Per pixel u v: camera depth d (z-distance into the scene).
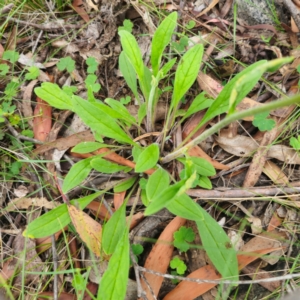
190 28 0.40
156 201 0.21
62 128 0.37
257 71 0.18
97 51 0.40
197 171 0.31
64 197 0.31
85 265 0.32
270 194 0.32
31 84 0.39
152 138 0.35
